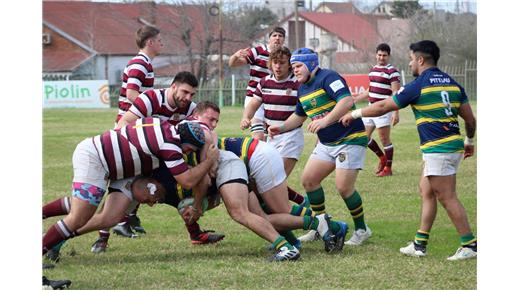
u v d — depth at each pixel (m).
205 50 78.94
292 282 11.35
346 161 13.73
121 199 12.48
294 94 15.71
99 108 59.31
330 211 17.03
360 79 57.25
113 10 91.19
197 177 12.08
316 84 13.80
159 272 11.96
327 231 13.11
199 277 11.65
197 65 80.94
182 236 14.88
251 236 14.75
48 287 10.88
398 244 13.89
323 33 85.44
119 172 12.07
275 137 15.67
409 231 14.95
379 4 90.19
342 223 13.33
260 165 12.81
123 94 15.26
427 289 11.00
